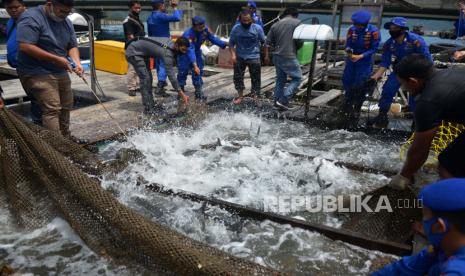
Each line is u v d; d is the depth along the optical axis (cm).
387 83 668
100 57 1116
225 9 3180
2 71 1081
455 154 321
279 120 723
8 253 335
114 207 308
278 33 736
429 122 292
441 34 1315
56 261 325
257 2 2777
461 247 159
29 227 368
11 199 377
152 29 861
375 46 678
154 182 434
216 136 632
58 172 340
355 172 491
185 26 2939
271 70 1199
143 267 302
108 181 422
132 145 571
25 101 852
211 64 1290
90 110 746
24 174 379
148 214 385
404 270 207
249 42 786
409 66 305
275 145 599
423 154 313
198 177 475
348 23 985
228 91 923
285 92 775
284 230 366
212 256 268
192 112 728
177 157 532
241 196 433
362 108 805
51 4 467
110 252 323
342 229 362
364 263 325
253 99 849
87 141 557
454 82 285
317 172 486
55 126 500
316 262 327
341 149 589
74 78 1031
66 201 349
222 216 384
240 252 338
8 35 543
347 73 719
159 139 598
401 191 349
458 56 737
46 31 467
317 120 709
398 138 635
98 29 3173
